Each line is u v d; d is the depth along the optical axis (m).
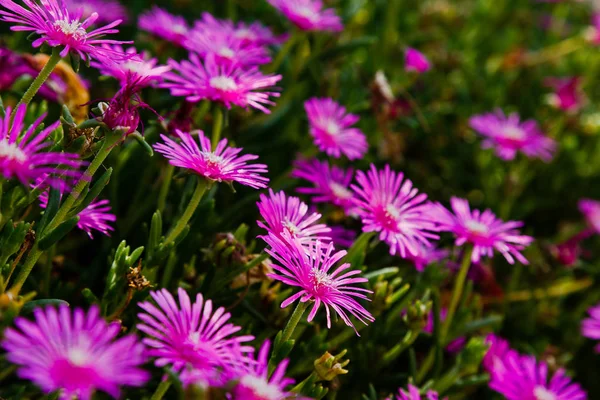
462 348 0.65
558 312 0.75
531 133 0.78
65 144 0.54
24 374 0.42
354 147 0.65
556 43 0.95
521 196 0.83
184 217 0.55
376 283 0.59
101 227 0.56
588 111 0.88
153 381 0.58
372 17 0.87
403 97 0.77
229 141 0.67
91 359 0.44
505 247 0.61
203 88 0.59
